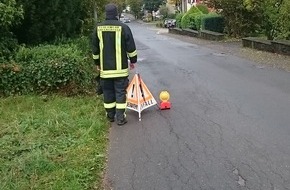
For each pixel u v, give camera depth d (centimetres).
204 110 605
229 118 558
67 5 862
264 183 364
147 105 605
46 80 688
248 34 2005
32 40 834
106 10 550
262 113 576
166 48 1683
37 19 804
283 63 1038
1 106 627
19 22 746
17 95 682
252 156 425
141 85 596
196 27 2581
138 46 1845
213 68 1017
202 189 358
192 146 459
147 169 405
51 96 682
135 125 545
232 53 1335
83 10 1070
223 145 458
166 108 617
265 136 481
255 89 738
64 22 877
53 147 453
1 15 692
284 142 460
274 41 1241
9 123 537
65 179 376
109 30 543
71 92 697
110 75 542
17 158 420
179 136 494
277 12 1356
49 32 839
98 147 458
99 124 529
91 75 734
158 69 1041
